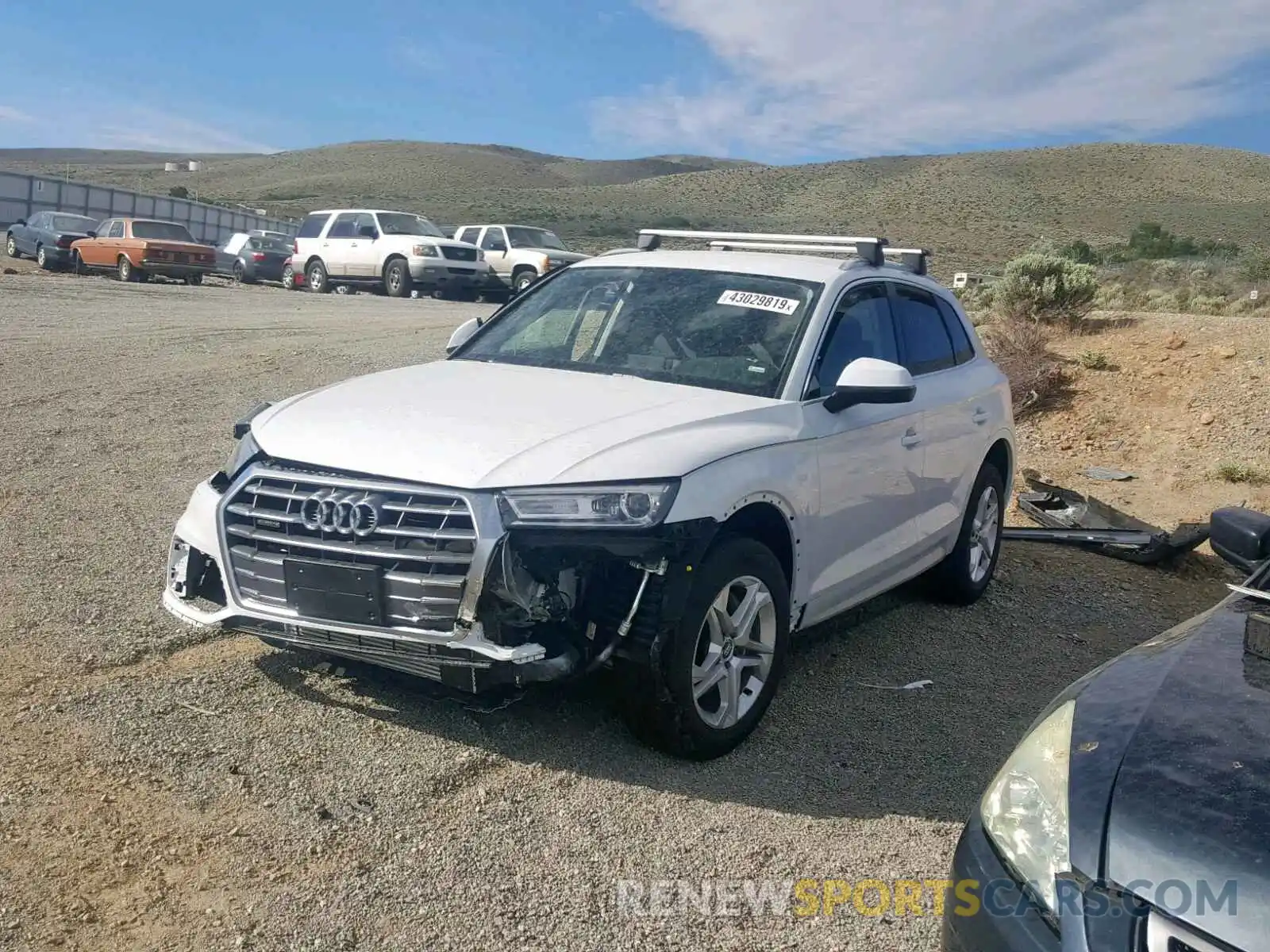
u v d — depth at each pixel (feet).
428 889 10.85
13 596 17.37
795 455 14.71
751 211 361.92
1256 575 11.17
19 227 101.09
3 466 25.03
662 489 12.64
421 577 12.34
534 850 11.63
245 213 193.36
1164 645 9.95
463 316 68.85
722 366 15.88
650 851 11.83
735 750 14.40
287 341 48.57
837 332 16.63
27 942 9.63
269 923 10.16
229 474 14.25
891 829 12.75
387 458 12.99
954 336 20.84
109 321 52.80
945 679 17.67
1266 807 7.26
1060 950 7.13
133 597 17.81
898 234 291.38
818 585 15.79
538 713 14.65
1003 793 8.55
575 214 346.95
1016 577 24.04
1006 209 336.08
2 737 12.98
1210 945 6.59
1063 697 9.53
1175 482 32.83
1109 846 7.37
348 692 14.84
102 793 12.01
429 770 13.00
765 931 10.73
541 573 12.47
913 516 18.38
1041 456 36.04
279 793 12.28
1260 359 39.88
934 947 10.64
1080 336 47.16
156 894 10.44
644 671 12.83
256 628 13.43
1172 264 104.22
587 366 16.53
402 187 473.26
